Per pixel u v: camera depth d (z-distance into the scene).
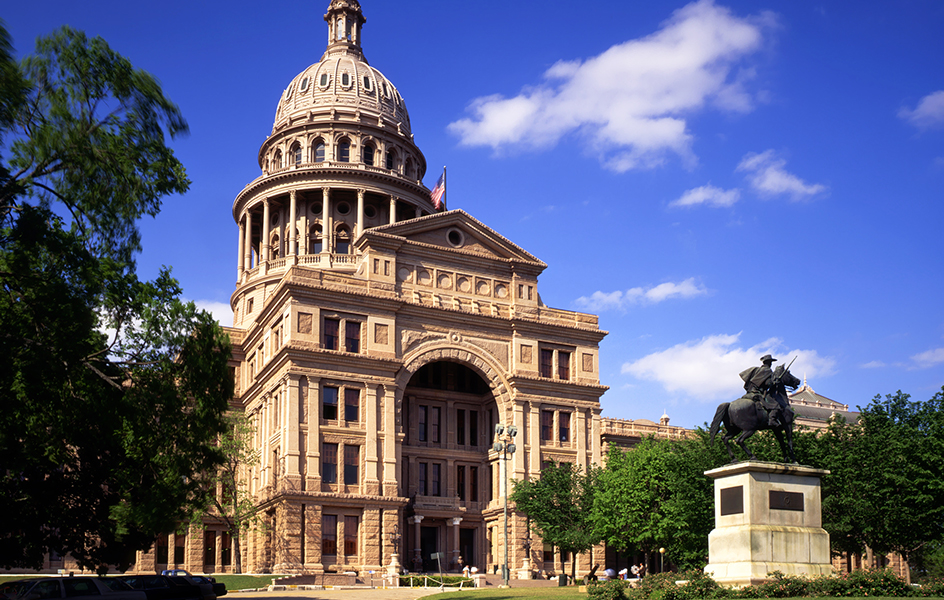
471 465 86.19
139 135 36.09
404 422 84.19
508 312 85.81
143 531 42.78
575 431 85.81
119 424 37.56
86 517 43.62
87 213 36.03
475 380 89.75
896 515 53.59
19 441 36.66
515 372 84.06
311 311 75.88
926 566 80.38
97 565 47.09
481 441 87.50
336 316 77.00
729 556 32.81
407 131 119.44
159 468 40.81
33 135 33.72
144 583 40.25
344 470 74.44
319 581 68.12
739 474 33.28
